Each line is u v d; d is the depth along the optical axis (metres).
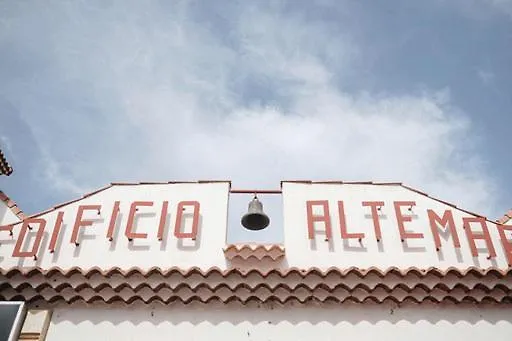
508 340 8.53
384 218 9.92
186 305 9.01
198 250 9.45
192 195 10.36
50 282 8.90
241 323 8.76
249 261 9.27
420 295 8.91
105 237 9.67
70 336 8.63
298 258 9.30
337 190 10.43
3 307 8.67
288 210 10.07
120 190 10.48
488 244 9.38
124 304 9.03
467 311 8.90
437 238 9.49
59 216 9.93
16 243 9.51
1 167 11.84
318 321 8.76
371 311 8.89
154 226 9.83
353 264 9.22
